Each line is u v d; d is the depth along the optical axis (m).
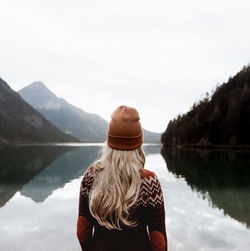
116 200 0.82
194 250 3.20
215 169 14.06
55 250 3.16
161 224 0.84
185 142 67.81
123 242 0.83
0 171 12.64
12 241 3.46
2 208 5.30
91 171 0.91
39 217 4.63
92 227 0.93
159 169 13.53
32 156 24.97
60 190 7.48
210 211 5.09
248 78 79.62
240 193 7.21
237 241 3.49
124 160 0.85
